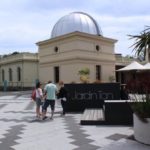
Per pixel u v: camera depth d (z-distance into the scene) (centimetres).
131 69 2286
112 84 1544
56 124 1149
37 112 1360
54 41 3534
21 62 4891
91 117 1188
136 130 812
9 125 1147
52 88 1312
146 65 2292
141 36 825
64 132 970
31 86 4875
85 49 3331
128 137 862
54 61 3547
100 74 3547
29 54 4938
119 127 1038
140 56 859
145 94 812
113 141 816
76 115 1434
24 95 3459
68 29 3919
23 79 4844
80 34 3253
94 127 1049
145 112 764
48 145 791
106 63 3641
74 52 3253
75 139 855
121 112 1084
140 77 851
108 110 1091
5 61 5322
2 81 5466
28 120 1286
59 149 746
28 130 1026
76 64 3241
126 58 4450
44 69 3725
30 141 845
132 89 843
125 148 735
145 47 829
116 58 4312
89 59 3384
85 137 879
